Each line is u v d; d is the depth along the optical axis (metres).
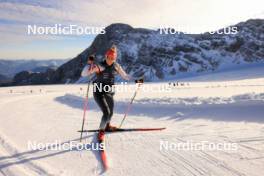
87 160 4.84
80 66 195.50
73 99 17.25
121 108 11.92
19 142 6.09
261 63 154.62
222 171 4.08
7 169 4.45
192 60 168.25
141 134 6.56
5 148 5.64
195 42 190.38
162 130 6.95
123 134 6.62
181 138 6.01
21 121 9.02
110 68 6.20
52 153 5.27
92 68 5.98
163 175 4.09
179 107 10.30
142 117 9.52
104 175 4.16
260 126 6.85
